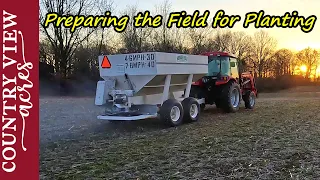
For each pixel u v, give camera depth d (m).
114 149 5.03
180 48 27.33
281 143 5.23
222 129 6.67
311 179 3.52
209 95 9.55
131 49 25.64
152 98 7.39
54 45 24.83
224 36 31.67
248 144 5.20
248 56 34.19
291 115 8.77
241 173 3.75
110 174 3.79
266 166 4.00
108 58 7.17
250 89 10.96
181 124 7.45
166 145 5.24
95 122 7.98
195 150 4.87
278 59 34.97
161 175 3.72
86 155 4.69
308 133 6.08
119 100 6.90
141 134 6.31
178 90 7.97
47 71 24.59
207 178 3.60
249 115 8.93
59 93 23.94
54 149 5.09
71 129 6.99
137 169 3.96
